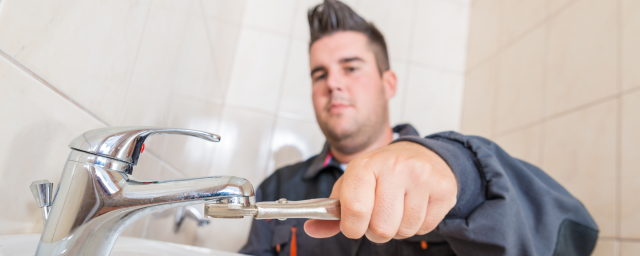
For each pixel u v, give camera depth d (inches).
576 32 42.6
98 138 9.2
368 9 63.6
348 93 37.7
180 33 26.8
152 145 23.9
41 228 13.0
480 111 58.3
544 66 46.8
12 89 10.0
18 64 10.1
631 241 31.6
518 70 51.4
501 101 53.7
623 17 36.8
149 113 22.7
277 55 59.5
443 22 65.7
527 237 16.8
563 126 41.5
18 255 9.4
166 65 24.8
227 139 55.7
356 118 37.2
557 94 43.5
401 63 62.7
